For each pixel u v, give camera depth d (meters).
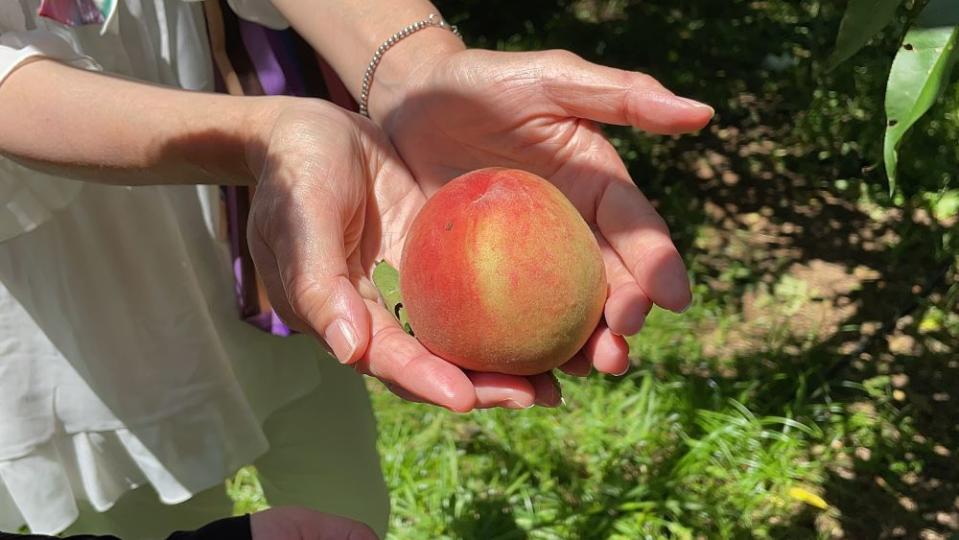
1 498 0.55
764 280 1.24
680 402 0.97
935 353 1.08
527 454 0.93
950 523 0.88
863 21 0.42
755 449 0.92
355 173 0.47
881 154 1.42
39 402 0.53
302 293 0.41
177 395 0.56
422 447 0.95
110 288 0.52
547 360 0.43
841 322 1.16
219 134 0.46
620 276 0.45
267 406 0.62
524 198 0.42
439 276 0.42
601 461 0.92
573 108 0.47
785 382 1.03
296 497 0.68
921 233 1.29
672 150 1.54
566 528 0.85
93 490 0.56
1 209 0.48
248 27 0.58
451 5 2.05
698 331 1.15
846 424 0.97
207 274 0.58
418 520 0.86
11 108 0.46
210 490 0.63
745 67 1.75
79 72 0.47
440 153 0.52
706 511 0.86
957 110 1.39
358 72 0.56
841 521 0.88
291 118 0.46
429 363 0.40
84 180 0.48
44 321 0.51
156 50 0.55
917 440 0.98
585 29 1.94
